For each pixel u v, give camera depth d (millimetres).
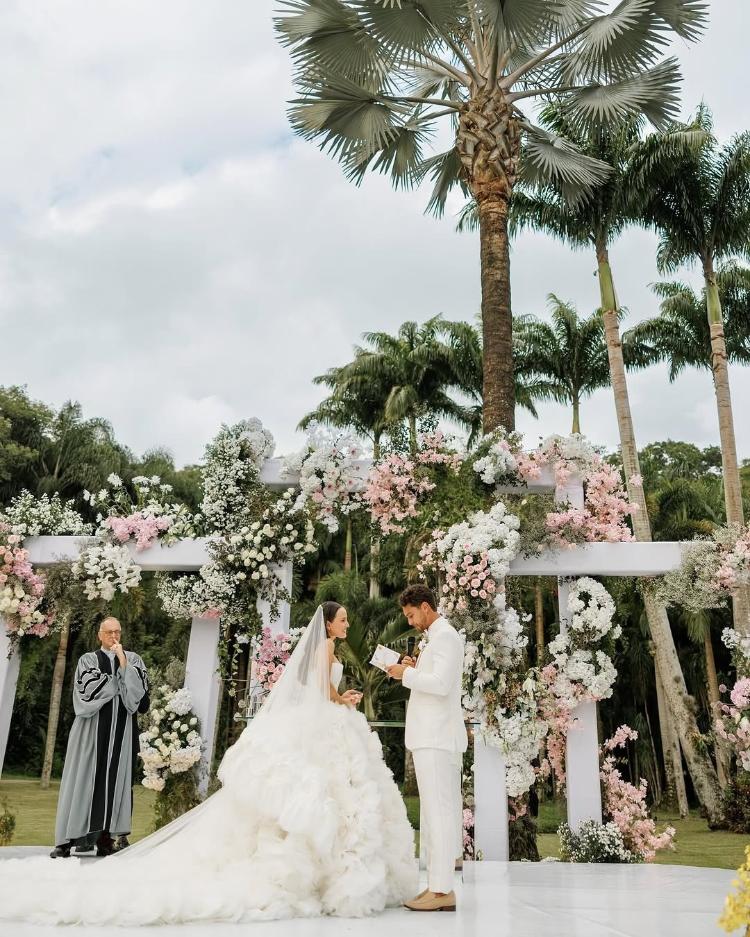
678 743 19938
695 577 7730
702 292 19938
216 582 7762
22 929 2871
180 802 7723
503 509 7730
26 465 22781
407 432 22172
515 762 7367
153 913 3047
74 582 8086
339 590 20172
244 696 7965
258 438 8305
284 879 3482
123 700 6230
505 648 7473
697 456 28453
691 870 6207
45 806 15383
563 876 5621
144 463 25547
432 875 3717
